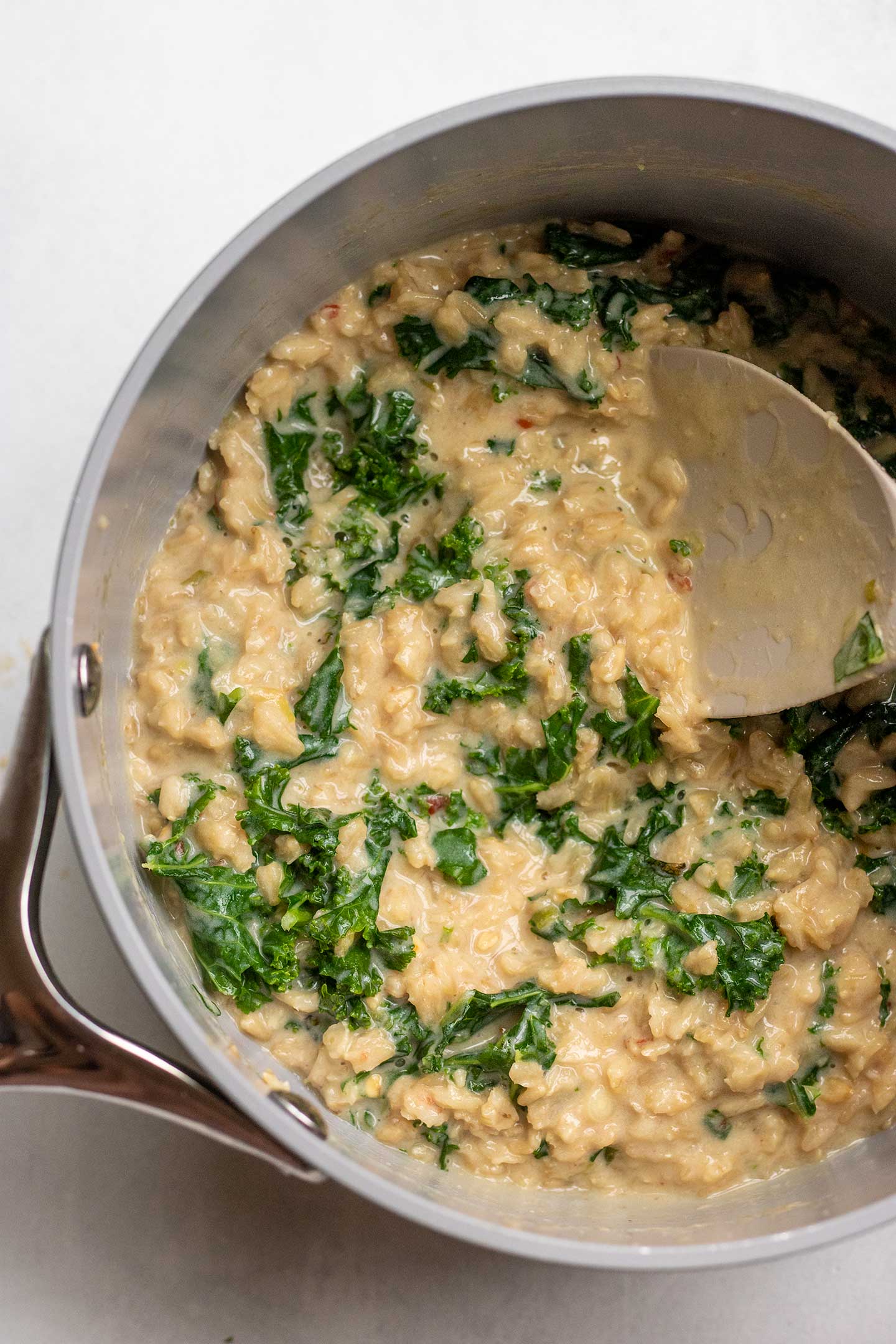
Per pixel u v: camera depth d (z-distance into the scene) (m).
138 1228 0.48
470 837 0.46
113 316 0.49
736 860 0.47
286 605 0.46
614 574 0.46
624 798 0.47
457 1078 0.45
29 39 0.50
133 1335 0.48
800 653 0.44
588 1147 0.45
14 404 0.49
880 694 0.47
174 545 0.46
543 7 0.50
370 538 0.46
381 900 0.46
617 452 0.47
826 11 0.50
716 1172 0.45
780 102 0.42
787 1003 0.46
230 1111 0.41
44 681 0.43
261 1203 0.49
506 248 0.46
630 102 0.42
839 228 0.45
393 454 0.47
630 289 0.47
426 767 0.46
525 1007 0.46
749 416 0.45
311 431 0.46
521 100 0.41
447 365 0.46
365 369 0.46
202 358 0.44
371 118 0.50
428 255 0.46
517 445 0.47
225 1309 0.48
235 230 0.49
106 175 0.49
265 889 0.45
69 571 0.40
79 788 0.40
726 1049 0.45
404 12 0.50
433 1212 0.40
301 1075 0.46
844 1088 0.46
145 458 0.44
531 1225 0.44
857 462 0.43
